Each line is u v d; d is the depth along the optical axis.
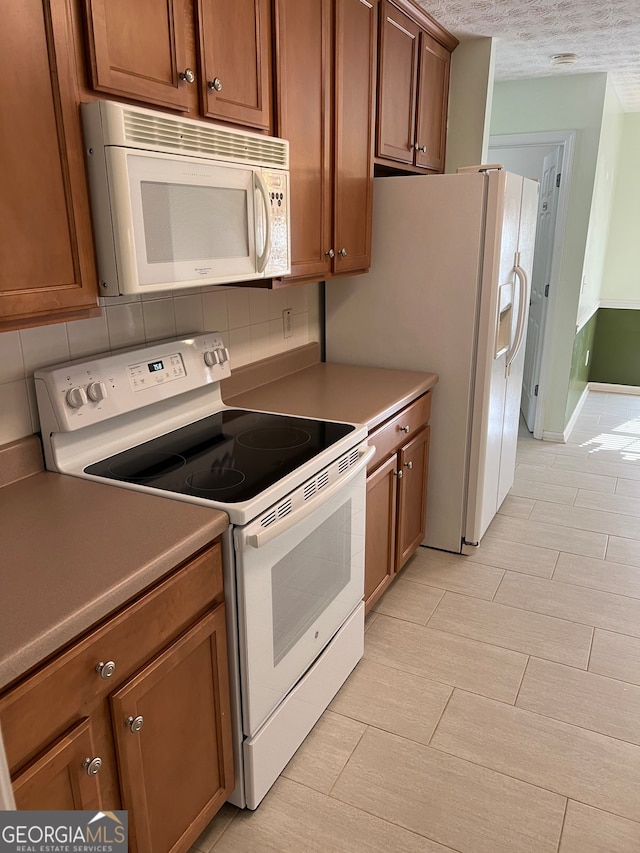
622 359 5.90
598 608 2.54
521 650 2.30
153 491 1.49
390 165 2.70
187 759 1.40
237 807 1.69
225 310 2.27
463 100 3.24
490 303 2.62
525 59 3.57
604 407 5.50
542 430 4.66
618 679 2.15
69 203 1.24
